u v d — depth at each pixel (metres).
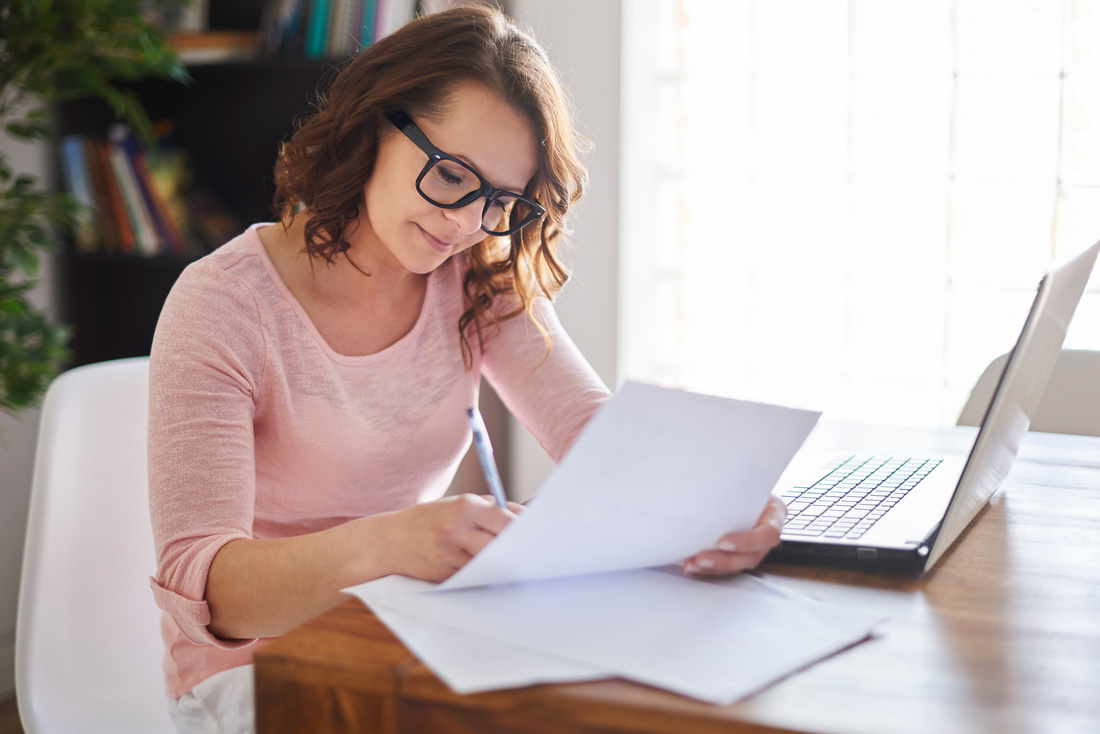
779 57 2.50
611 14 2.38
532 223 1.16
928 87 2.40
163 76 2.21
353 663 0.56
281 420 1.07
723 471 0.69
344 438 1.10
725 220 2.61
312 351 1.08
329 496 1.12
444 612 0.64
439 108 0.99
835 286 2.54
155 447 0.90
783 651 0.59
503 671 0.55
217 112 2.48
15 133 1.99
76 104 2.40
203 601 0.80
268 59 2.25
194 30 2.40
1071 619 0.66
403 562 0.72
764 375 2.63
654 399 0.63
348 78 1.06
